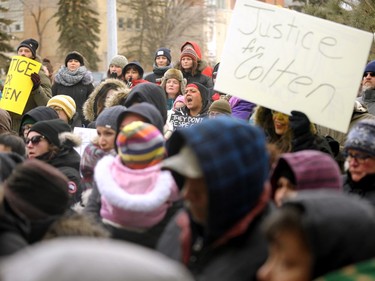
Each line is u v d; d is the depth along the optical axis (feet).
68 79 41.86
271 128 22.33
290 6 110.63
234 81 21.91
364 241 10.75
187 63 41.55
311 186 13.98
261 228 12.53
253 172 12.48
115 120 21.88
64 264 7.37
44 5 159.74
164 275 7.49
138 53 161.68
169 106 38.24
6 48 136.67
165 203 17.76
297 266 10.78
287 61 21.67
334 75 21.29
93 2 169.78
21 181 15.16
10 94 35.99
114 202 17.54
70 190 21.75
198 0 166.91
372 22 53.16
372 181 18.13
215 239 12.80
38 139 22.53
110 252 7.57
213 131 12.53
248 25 22.20
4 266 8.09
